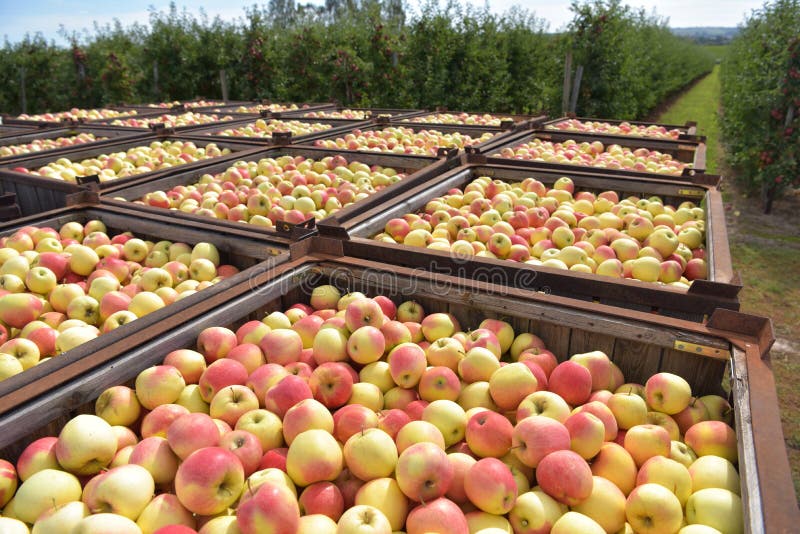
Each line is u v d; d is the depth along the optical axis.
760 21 11.65
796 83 9.02
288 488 1.70
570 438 1.85
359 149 6.39
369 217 3.65
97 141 7.34
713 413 2.12
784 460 1.48
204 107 12.31
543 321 2.46
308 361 2.49
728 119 11.59
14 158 6.19
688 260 3.58
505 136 7.08
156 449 1.80
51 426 1.88
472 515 1.72
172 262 3.43
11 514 1.64
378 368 2.38
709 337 2.12
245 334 2.50
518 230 3.87
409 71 14.57
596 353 2.31
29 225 3.88
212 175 5.67
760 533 1.30
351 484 1.83
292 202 4.62
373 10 16.06
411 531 1.63
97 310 2.97
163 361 2.21
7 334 2.84
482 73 14.23
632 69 15.59
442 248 3.44
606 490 1.72
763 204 9.86
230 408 2.06
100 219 4.11
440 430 2.02
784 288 6.62
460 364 2.37
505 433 1.92
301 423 1.91
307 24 16.42
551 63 15.14
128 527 1.50
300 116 10.09
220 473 1.60
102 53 18.31
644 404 2.08
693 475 1.80
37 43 18.50
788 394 4.56
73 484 1.69
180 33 17.48
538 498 1.71
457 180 5.00
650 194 4.73
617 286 2.48
